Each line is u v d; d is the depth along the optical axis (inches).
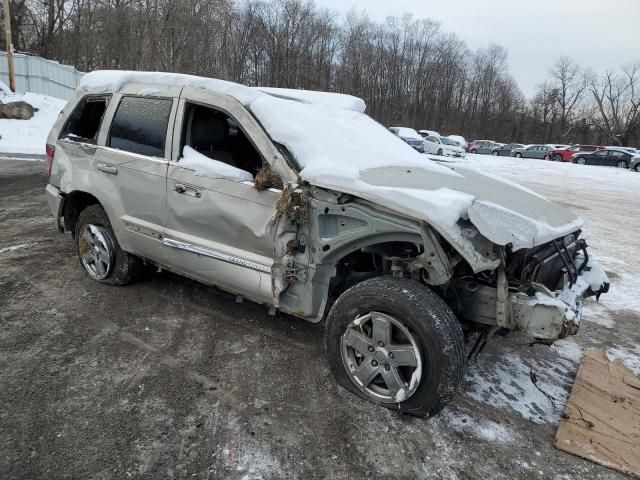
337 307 118.1
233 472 93.4
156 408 111.0
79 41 1428.4
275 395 118.8
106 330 146.3
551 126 3088.1
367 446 103.0
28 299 164.6
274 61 1952.5
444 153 1294.3
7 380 117.9
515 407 121.8
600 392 127.3
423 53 2677.2
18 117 748.0
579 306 121.0
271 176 123.4
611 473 99.8
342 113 167.5
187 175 140.3
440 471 97.4
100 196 166.1
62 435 100.0
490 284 113.4
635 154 1237.7
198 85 144.6
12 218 270.1
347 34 2423.7
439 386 104.0
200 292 178.2
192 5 1212.5
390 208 107.3
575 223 138.0
